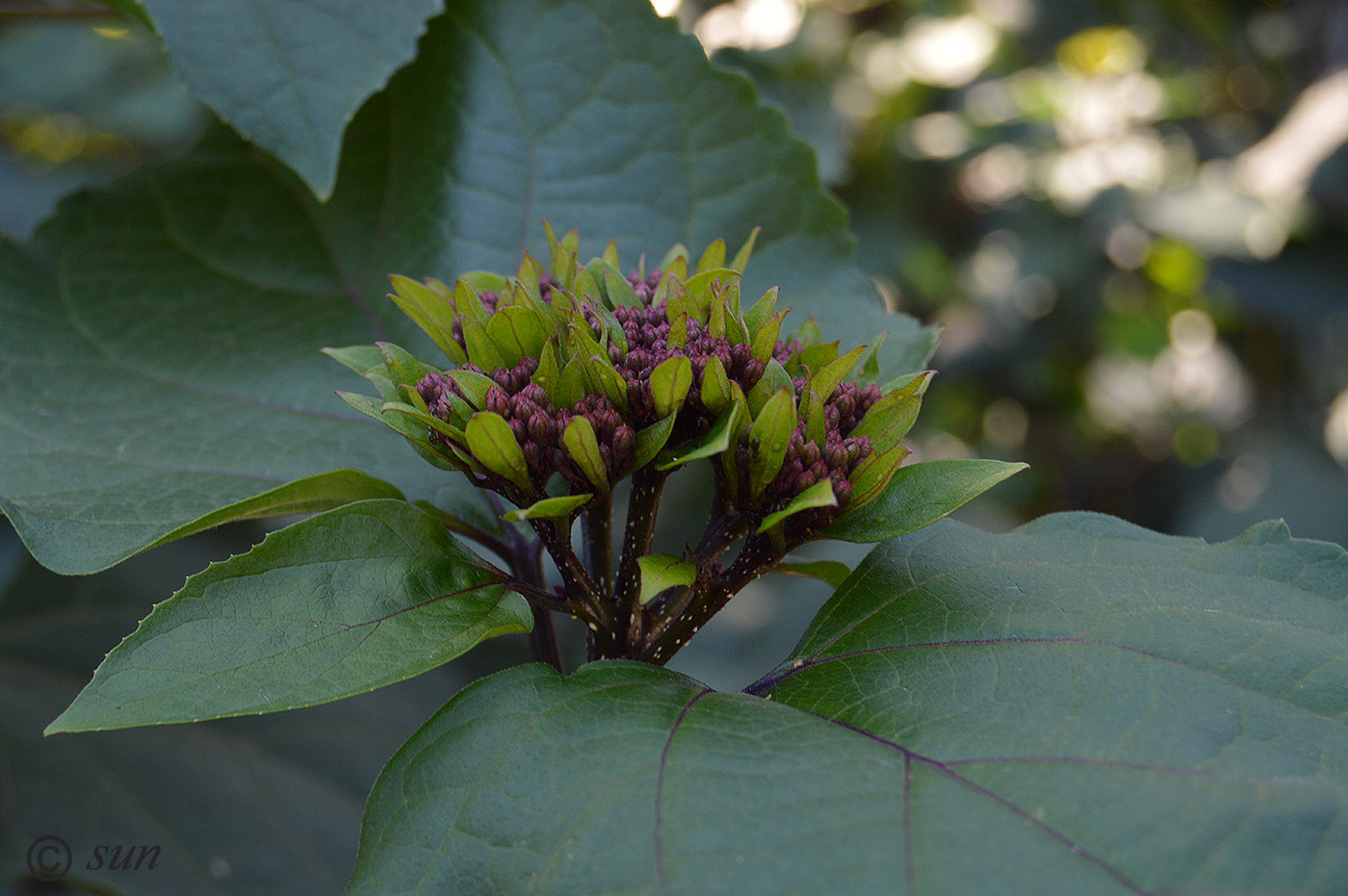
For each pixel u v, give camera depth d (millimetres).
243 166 476
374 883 362
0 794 488
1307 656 368
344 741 507
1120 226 1035
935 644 380
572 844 354
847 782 356
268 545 376
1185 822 347
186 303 460
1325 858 343
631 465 381
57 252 462
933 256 1073
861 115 934
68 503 418
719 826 352
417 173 469
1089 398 1231
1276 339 1105
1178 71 1062
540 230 464
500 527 429
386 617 377
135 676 364
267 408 446
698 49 469
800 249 470
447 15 471
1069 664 371
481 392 381
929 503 383
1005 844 347
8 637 506
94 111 779
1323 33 1000
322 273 468
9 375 441
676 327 383
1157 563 392
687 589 399
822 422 382
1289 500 950
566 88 470
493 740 368
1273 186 939
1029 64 1065
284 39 433
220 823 494
